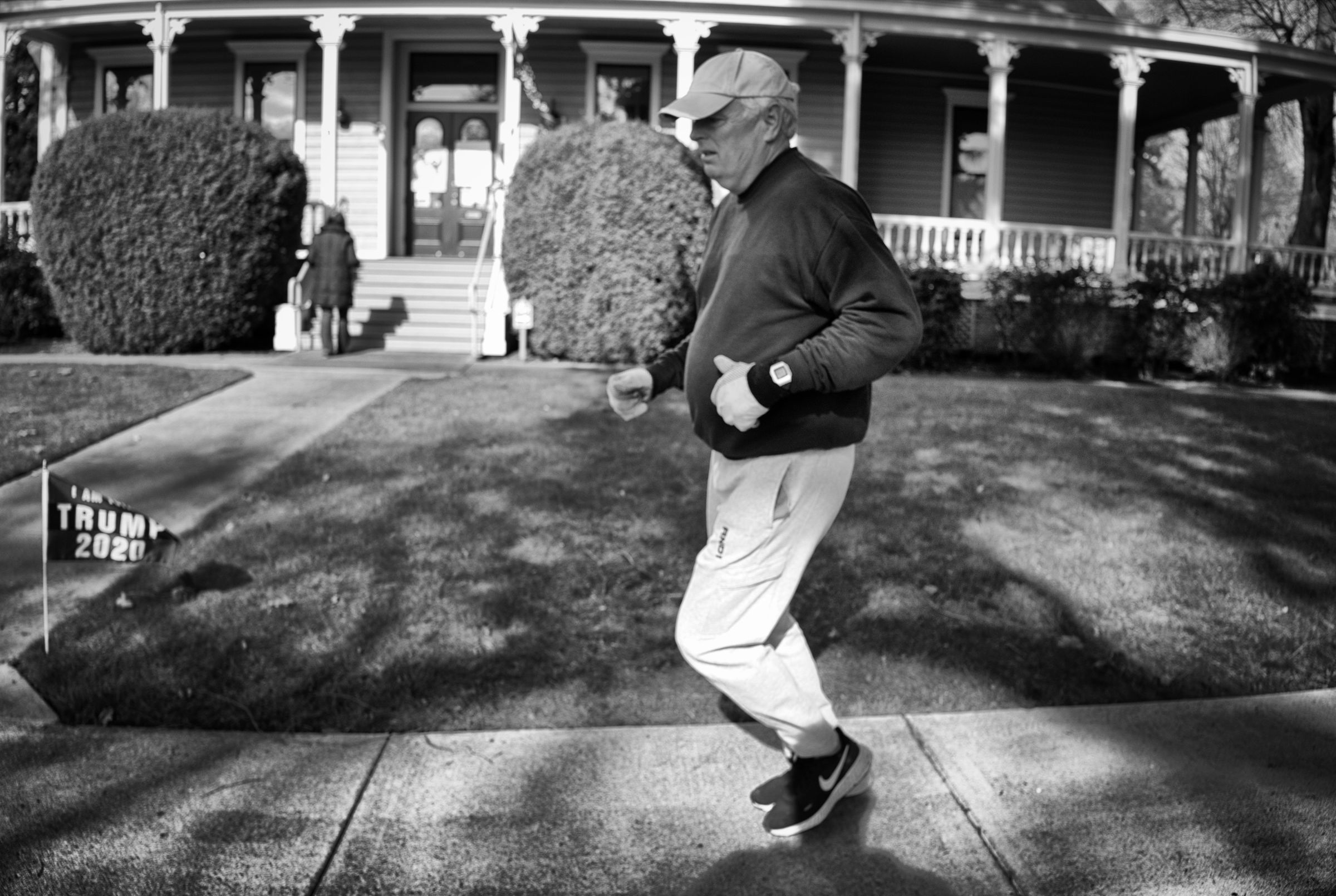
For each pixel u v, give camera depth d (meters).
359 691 4.15
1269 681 4.39
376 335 15.03
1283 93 20.50
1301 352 14.91
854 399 2.97
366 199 19.05
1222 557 5.80
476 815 3.31
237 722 3.92
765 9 16.23
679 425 8.47
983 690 4.25
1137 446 8.27
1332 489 7.25
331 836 3.18
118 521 4.29
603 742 3.77
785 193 2.88
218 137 13.58
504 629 4.74
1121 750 3.73
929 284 14.12
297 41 18.98
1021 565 5.61
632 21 16.95
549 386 10.33
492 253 19.20
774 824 3.19
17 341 14.87
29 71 24.11
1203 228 49.03
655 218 12.87
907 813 3.35
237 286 13.80
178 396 9.58
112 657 4.39
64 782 3.46
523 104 19.05
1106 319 14.59
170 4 16.67
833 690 4.24
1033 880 3.01
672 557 5.62
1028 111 20.64
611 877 3.02
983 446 8.00
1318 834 3.22
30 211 16.27
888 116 19.89
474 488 6.67
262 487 6.72
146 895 2.90
